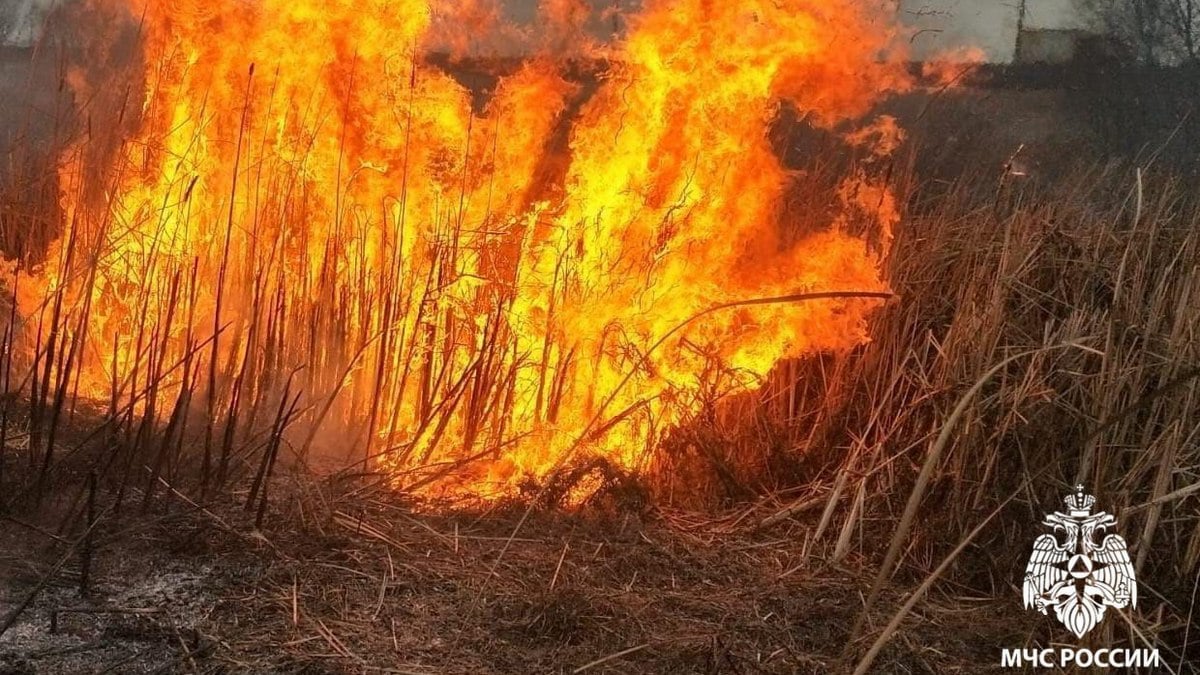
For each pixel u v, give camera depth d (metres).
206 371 3.89
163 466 3.24
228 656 2.38
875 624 2.76
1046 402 3.13
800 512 3.37
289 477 3.33
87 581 2.59
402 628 2.56
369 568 2.82
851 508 3.29
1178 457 2.96
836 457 3.57
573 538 3.09
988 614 2.89
